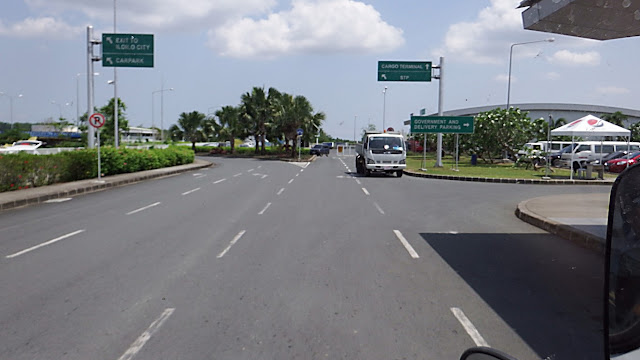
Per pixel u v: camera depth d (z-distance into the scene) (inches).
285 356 154.8
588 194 617.6
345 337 170.2
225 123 2282.2
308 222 415.5
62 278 243.3
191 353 157.0
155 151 1123.9
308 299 211.2
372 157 971.9
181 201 556.4
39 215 450.6
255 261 278.5
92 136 920.3
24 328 178.4
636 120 2618.1
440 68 1168.8
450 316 191.8
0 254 294.8
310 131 1914.4
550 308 201.5
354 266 268.7
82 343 165.0
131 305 203.0
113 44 983.6
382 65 1187.3
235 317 189.3
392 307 201.8
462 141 1681.8
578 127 842.8
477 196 630.5
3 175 592.1
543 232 376.8
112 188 706.8
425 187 756.0
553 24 319.0
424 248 316.5
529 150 1224.8
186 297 213.8
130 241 333.4
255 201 559.2
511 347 162.2
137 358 153.5
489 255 297.9
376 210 494.0
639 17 298.8
